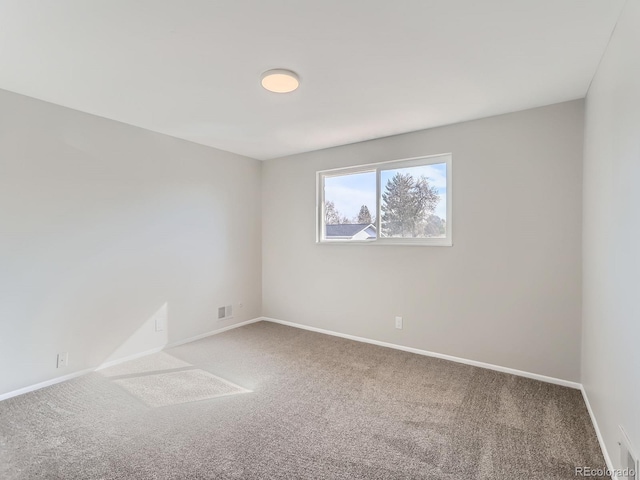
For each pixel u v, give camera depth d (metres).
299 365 2.97
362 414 2.15
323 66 2.00
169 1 1.42
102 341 2.88
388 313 3.46
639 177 1.28
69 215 2.66
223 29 1.63
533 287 2.66
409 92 2.36
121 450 1.78
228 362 3.04
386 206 3.53
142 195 3.17
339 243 3.82
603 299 1.82
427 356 3.19
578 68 2.02
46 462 1.68
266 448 1.80
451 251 3.05
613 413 1.60
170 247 3.43
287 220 4.29
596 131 2.03
